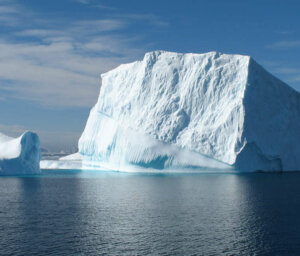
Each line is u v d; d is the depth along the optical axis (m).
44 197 37.94
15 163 66.56
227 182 47.72
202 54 66.81
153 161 64.19
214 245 20.50
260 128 61.41
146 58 71.25
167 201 33.72
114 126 73.31
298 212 28.03
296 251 19.42
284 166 64.75
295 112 67.94
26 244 20.91
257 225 24.38
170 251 19.67
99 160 81.56
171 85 67.62
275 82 66.25
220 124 60.81
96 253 19.45
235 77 63.88
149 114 66.81
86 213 28.83
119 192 40.62
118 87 76.81
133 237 22.11
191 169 62.25
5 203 34.12
